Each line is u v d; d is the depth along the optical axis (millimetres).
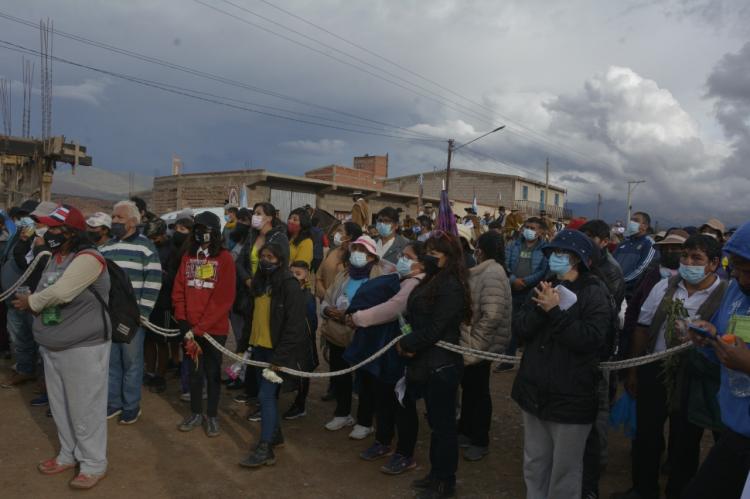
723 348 2451
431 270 4066
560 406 3117
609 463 4809
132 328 4395
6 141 14539
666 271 4395
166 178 27719
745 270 2580
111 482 4137
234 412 5734
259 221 6195
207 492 4059
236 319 6590
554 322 3080
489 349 4578
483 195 45344
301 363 4574
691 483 2721
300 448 4906
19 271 6305
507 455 4930
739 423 2547
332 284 5551
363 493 4129
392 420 4770
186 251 5180
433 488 3998
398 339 4172
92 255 3865
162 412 5609
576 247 3219
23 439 4848
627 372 4297
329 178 31891
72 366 3924
